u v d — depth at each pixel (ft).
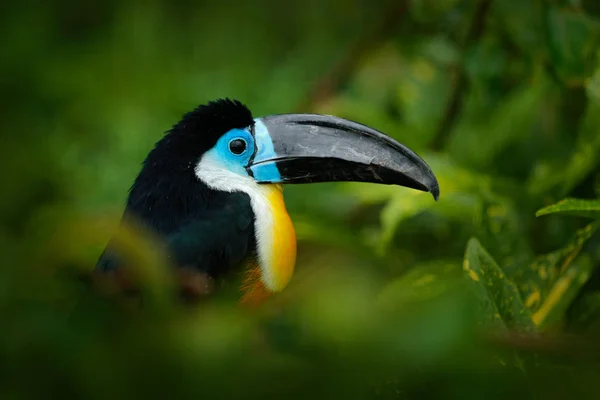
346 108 36.76
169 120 42.98
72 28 48.03
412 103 38.32
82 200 39.86
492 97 36.22
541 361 14.14
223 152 28.14
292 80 45.09
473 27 35.04
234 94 44.55
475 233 28.30
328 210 38.37
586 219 29.76
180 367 12.39
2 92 43.06
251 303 27.27
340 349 12.22
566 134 33.81
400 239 33.88
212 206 26.84
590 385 12.67
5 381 11.73
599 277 27.86
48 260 12.91
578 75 30.45
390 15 38.52
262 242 27.04
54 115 43.34
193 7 49.57
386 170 27.73
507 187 30.71
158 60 45.70
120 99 43.16
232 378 12.33
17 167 28.60
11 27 45.03
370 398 12.05
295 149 28.25
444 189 29.68
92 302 12.74
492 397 12.17
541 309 24.54
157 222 26.55
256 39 49.01
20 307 12.10
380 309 12.53
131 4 47.96
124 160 41.34
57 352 11.82
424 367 11.91
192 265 25.44
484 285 20.10
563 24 30.40
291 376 12.28
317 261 30.91
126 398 12.05
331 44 47.73
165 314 13.43
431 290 22.47
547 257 25.00
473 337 12.19
